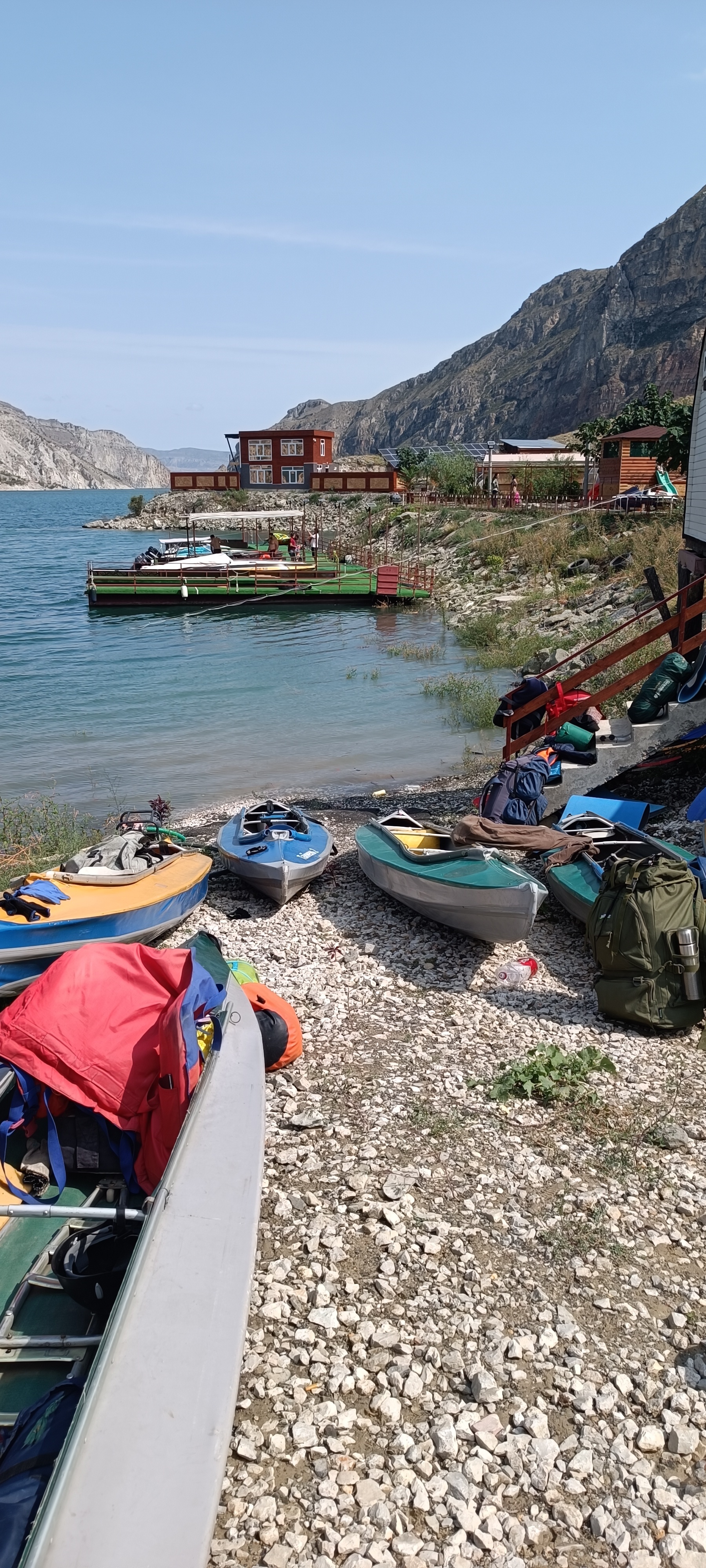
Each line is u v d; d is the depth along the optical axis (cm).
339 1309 518
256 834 1155
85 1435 350
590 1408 457
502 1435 444
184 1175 492
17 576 5806
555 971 922
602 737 1351
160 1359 389
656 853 1027
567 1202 599
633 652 1327
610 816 1208
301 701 2333
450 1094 721
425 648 3036
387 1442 443
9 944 856
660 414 5053
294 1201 604
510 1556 391
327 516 6738
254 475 8300
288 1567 387
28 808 1529
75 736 2008
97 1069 559
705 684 1287
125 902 950
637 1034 801
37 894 916
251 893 1154
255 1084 596
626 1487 420
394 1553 393
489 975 917
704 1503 413
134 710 2245
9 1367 434
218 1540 398
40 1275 484
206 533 7581
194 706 2284
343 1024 831
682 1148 651
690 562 1553
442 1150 654
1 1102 554
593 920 834
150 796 1596
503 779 1206
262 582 4269
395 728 2038
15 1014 575
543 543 3856
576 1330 500
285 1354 491
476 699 2181
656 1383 470
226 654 3064
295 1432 445
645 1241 567
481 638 3016
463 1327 504
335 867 1225
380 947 984
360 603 4238
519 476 5903
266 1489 421
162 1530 330
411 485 6862
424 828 1184
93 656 3066
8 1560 324
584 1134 670
